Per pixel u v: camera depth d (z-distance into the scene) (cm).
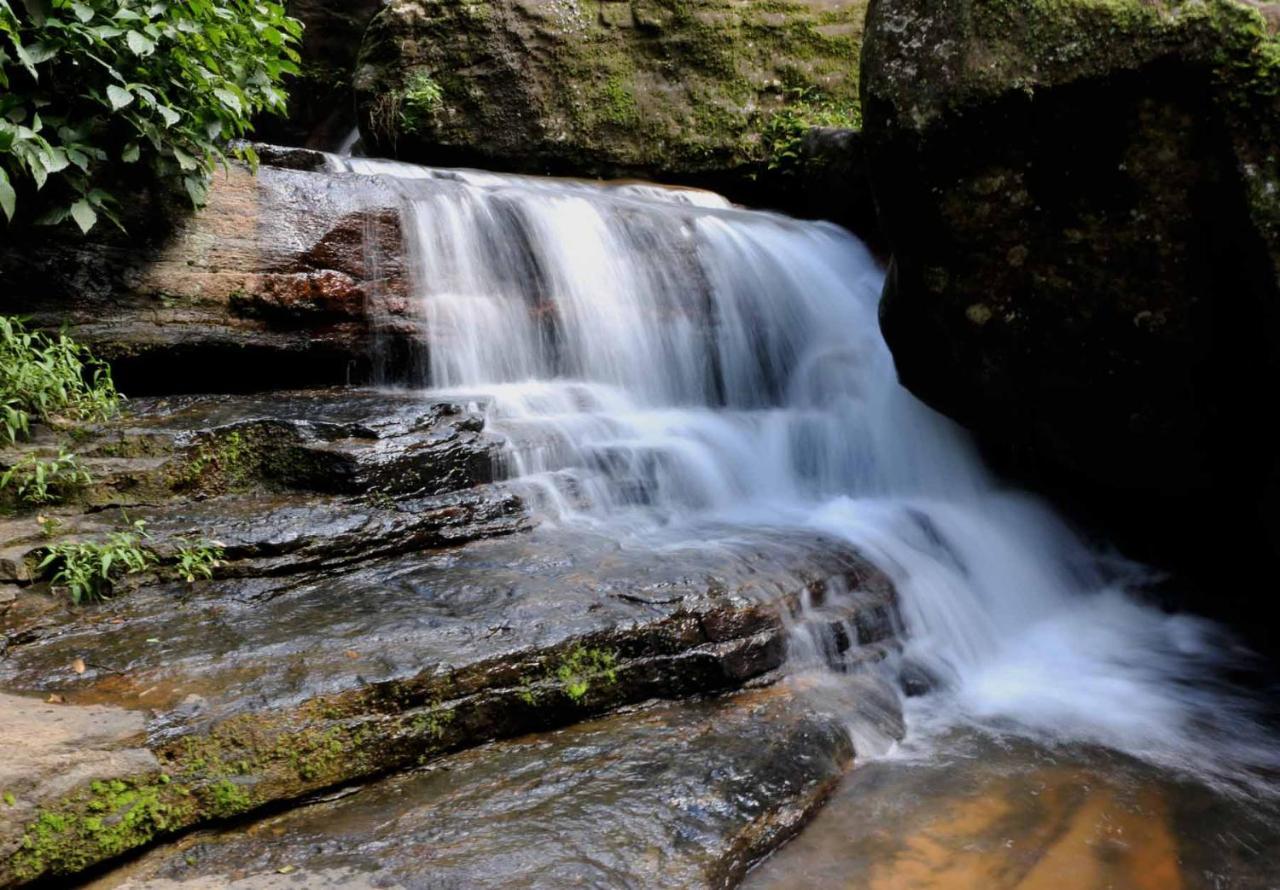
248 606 382
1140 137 411
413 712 331
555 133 1065
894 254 522
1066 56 411
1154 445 479
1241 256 401
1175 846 331
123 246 511
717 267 747
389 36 1084
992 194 456
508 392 621
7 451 408
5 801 250
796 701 396
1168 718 443
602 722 370
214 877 267
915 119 452
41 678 317
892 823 334
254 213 556
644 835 297
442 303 624
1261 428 438
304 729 308
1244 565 552
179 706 301
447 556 445
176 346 529
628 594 411
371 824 296
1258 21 377
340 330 585
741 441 641
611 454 562
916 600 499
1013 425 532
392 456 468
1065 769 384
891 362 676
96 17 457
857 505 604
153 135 488
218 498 448
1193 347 436
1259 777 387
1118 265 439
